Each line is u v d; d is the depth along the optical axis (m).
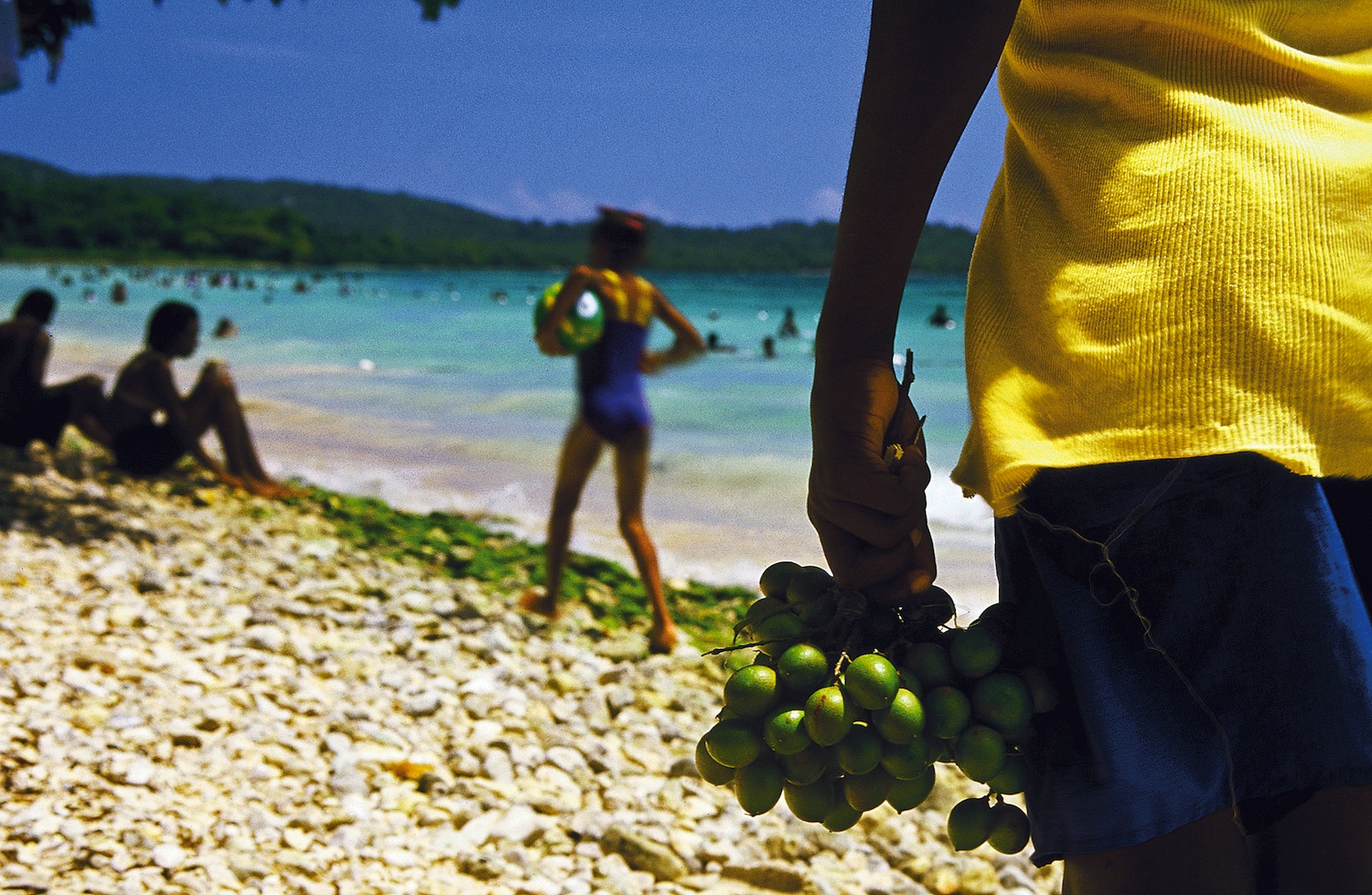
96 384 8.61
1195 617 1.15
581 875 3.14
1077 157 1.21
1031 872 3.54
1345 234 1.10
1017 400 1.20
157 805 3.09
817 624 1.26
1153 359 1.09
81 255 171.50
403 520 8.04
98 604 4.83
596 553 7.80
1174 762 1.15
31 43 6.99
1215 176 1.11
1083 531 1.17
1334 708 1.12
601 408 5.43
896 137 1.16
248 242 188.75
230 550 6.36
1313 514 1.11
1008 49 1.33
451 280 128.38
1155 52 1.19
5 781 3.08
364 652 4.86
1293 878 1.23
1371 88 1.18
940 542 7.36
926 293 67.06
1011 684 1.19
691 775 3.96
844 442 1.22
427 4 6.13
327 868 2.95
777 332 35.16
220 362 8.59
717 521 8.85
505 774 3.77
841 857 3.44
